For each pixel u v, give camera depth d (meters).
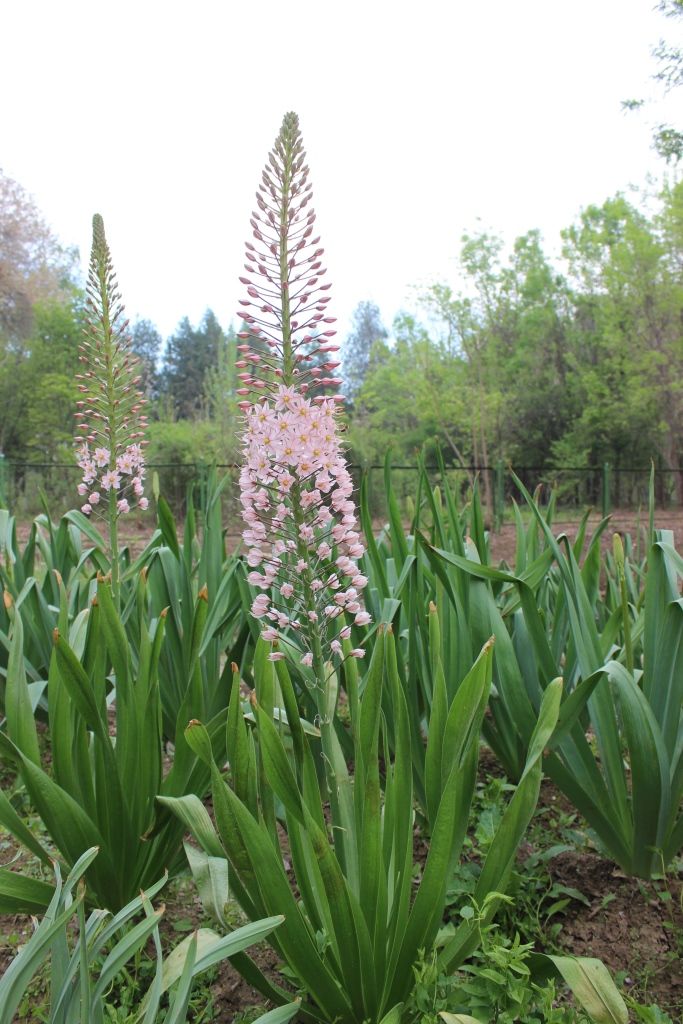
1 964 2.40
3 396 26.25
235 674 1.80
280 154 1.93
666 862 2.50
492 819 2.70
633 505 22.66
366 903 1.77
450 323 26.59
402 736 1.90
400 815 1.90
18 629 2.35
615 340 24.42
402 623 2.99
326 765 2.04
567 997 2.09
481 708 1.93
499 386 27.09
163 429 18.39
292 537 2.01
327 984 1.76
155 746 2.36
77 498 15.80
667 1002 2.07
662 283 23.61
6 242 24.86
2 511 4.10
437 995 1.81
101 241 3.45
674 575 2.48
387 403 30.06
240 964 1.86
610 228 28.84
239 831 1.74
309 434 1.91
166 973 1.74
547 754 2.52
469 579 2.69
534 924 2.38
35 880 2.02
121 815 2.27
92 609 2.53
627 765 3.30
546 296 28.91
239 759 1.82
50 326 26.08
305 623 2.09
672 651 2.44
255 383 1.96
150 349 61.38
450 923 2.26
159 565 3.40
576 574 2.71
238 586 3.30
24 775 2.11
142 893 1.71
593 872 2.68
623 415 24.69
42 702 3.68
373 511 15.98
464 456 26.31
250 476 1.97
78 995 1.51
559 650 3.20
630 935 2.35
